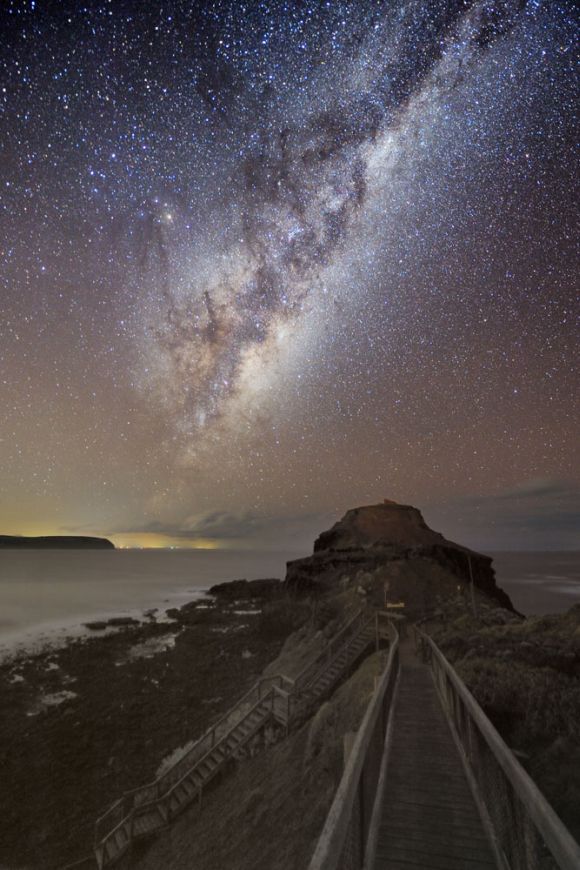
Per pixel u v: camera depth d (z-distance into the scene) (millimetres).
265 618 44219
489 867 4676
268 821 12859
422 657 18406
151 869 14188
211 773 18094
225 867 12031
